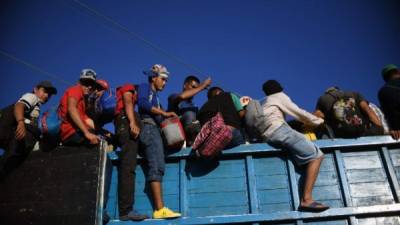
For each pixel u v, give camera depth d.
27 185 4.49
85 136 4.50
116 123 4.97
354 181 4.73
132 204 4.57
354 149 4.93
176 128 4.87
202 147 4.69
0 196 4.47
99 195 4.29
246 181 4.80
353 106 5.12
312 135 5.20
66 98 4.73
